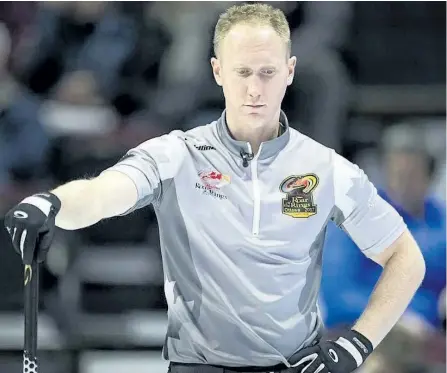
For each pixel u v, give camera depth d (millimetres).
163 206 9727
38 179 21453
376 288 10430
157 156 9633
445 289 18281
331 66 22953
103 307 20500
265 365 9688
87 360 19297
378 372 17000
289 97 22578
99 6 25031
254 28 9484
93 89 23609
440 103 25031
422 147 18875
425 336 17547
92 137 21781
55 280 19906
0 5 24875
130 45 24672
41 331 19500
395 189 18844
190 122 22469
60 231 20016
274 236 9625
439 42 26812
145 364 19422
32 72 24562
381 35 26984
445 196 20109
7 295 19703
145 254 21000
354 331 10164
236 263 9562
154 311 20703
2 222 19797
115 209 9078
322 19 25031
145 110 23578
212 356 9641
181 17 25172
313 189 9859
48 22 24906
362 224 10188
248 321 9562
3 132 21828
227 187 9703
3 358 19219
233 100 9625
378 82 26547
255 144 9875
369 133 23688
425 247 18438
